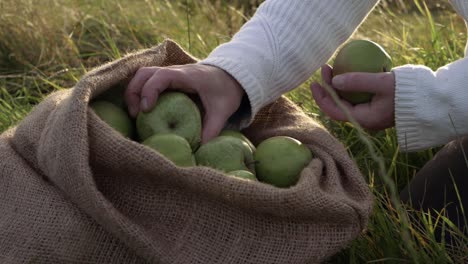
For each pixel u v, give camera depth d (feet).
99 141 4.61
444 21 11.99
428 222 5.74
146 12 13.71
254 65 5.64
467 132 5.39
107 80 5.12
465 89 5.20
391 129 7.66
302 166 5.36
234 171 5.10
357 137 7.76
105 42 12.45
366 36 11.53
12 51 11.54
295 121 6.06
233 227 4.75
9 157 5.22
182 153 5.00
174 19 13.51
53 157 4.67
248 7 15.43
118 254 4.79
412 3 14.53
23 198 4.94
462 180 5.76
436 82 5.27
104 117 5.25
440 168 5.96
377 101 5.49
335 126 8.10
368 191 5.22
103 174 4.84
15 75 10.60
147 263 4.80
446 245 5.60
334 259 5.83
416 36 11.39
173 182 4.66
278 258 4.74
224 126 5.91
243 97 5.77
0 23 11.66
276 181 5.39
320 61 6.11
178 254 4.63
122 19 13.08
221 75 5.49
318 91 5.80
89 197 4.48
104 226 4.67
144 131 5.28
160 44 6.00
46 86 10.73
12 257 4.77
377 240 5.73
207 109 5.42
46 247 4.75
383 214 5.84
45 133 4.96
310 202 4.67
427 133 5.43
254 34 5.84
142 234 4.53
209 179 4.56
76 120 4.61
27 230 4.80
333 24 6.02
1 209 4.99
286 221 4.83
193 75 5.32
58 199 4.85
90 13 13.24
